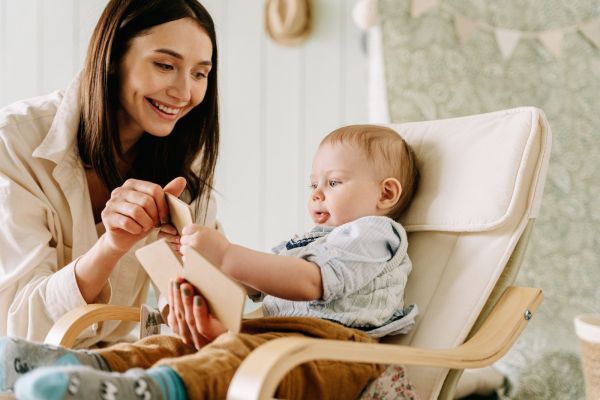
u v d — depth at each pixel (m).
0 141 1.40
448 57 2.27
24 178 1.39
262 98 2.87
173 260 1.00
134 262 1.52
